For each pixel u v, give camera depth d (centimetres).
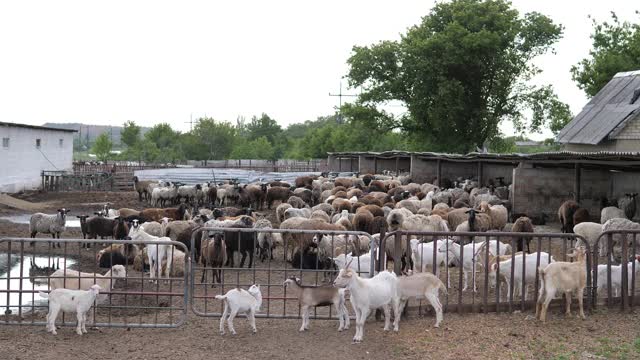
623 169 2641
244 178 4569
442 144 5106
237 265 1599
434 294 1019
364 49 5281
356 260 1213
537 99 5166
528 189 2698
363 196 2680
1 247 1944
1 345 924
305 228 1563
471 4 5044
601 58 4419
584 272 1074
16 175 3975
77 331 981
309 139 9075
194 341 958
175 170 5006
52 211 3042
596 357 904
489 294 1240
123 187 4372
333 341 960
